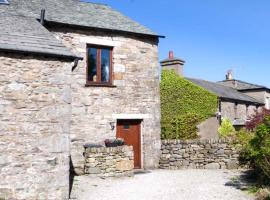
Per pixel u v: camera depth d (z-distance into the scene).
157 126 15.28
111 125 13.95
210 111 22.45
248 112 28.48
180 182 11.90
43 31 10.79
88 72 13.88
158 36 15.30
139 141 14.95
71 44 13.44
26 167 8.85
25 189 8.80
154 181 12.06
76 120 13.25
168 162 15.19
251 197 9.70
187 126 20.58
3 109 8.74
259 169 11.52
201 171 14.29
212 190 10.62
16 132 8.83
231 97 25.27
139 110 14.76
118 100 14.23
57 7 14.87
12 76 8.93
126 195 9.95
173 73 23.52
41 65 9.30
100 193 10.11
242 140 14.73
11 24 10.62
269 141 9.90
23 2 14.27
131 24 15.42
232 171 14.12
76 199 9.41
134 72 14.73
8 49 8.81
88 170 12.30
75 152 13.09
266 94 32.38
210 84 28.03
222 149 14.88
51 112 9.29
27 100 9.04
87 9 15.77
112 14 16.12
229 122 21.91
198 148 15.15
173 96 23.25
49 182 9.09
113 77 14.24
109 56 14.43
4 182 8.59
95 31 13.95
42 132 9.12
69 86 9.62
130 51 14.70
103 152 12.41
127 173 12.90
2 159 8.61
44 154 9.09
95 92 13.74
